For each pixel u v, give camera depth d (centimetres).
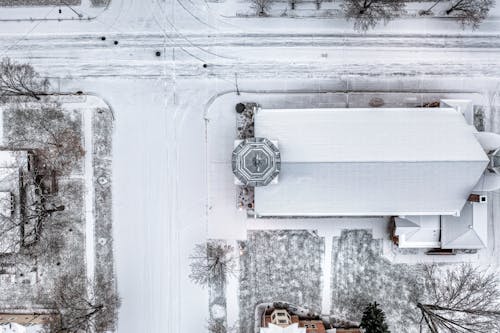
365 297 4325
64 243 4359
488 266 4281
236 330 4322
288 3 4281
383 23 4275
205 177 4312
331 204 3666
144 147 4325
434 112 3738
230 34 4291
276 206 3700
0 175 4166
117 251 4341
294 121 3712
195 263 4306
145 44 4309
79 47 4306
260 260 4334
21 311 4356
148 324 4322
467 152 3481
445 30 4272
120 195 4341
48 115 4338
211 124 4303
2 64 4272
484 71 4284
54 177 4347
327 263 4322
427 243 4066
